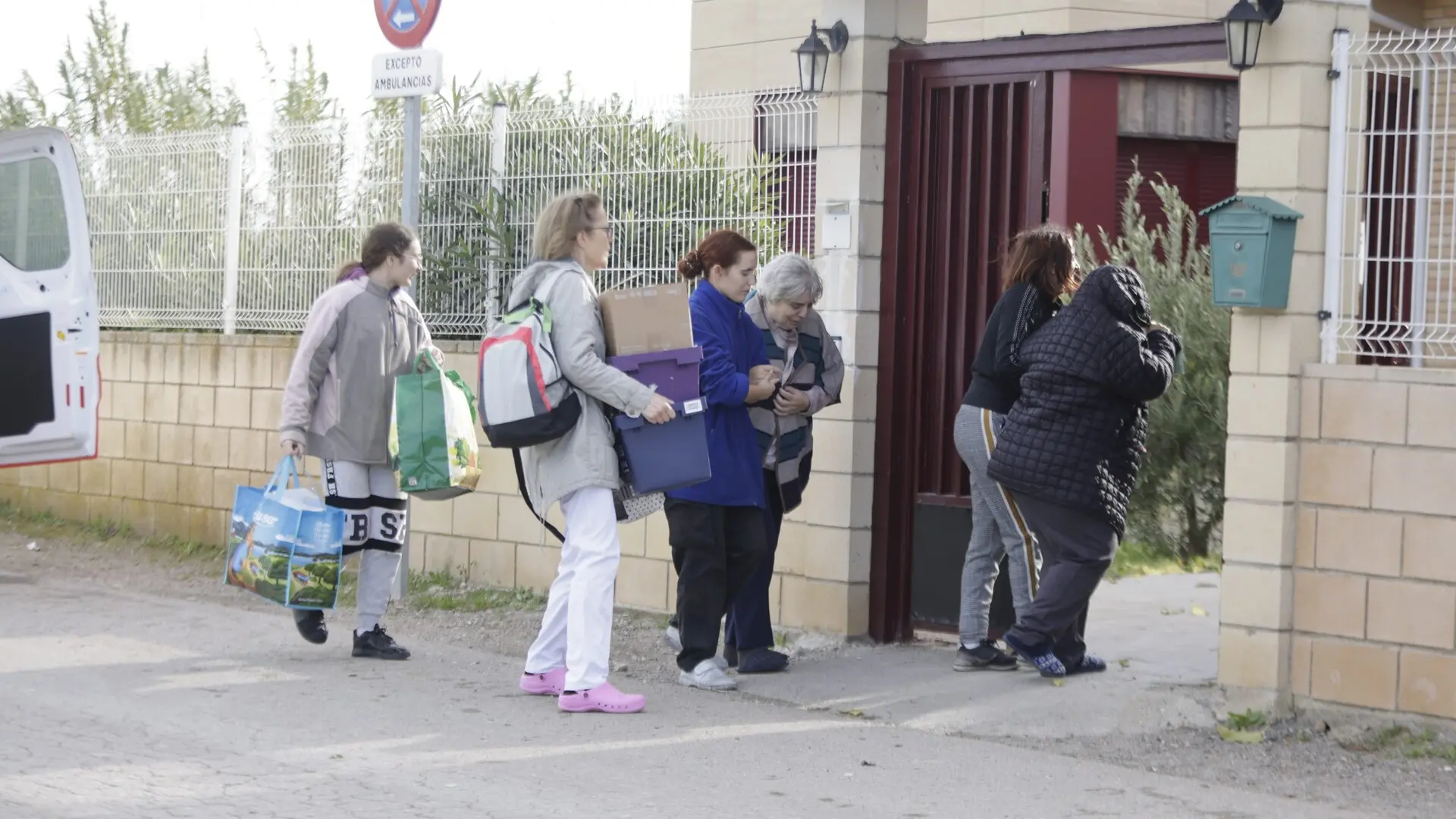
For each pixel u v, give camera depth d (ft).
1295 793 19.07
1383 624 20.99
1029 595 24.12
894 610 27.07
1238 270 21.40
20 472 41.50
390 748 20.15
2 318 33.30
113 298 40.16
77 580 33.73
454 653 26.81
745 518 24.17
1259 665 21.88
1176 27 24.03
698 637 24.12
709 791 18.47
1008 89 25.95
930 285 26.84
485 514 32.48
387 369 26.05
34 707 21.91
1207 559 35.76
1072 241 24.11
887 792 18.65
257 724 21.30
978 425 23.93
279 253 36.68
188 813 17.03
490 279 32.50
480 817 17.20
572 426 21.88
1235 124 44.60
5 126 48.60
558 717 22.12
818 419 27.27
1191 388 34.91
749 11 48.57
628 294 21.99
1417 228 21.25
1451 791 19.15
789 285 24.36
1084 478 22.48
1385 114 21.49
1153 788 19.04
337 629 28.63
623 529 30.01
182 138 38.68
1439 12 33.99
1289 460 21.61
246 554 25.63
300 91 46.91
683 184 29.60
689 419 22.06
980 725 22.29
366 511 26.14
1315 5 21.52
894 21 27.09
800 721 22.31
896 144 26.96
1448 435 20.47
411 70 30.78
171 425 37.83
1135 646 26.76
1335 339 21.58
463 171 33.09
